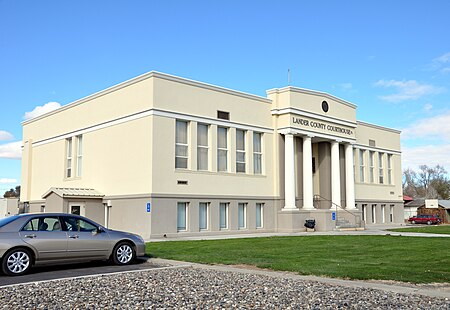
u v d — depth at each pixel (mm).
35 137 36156
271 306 7816
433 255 15219
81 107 30797
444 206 66688
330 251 16797
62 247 12609
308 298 8469
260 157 30656
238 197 28719
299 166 33031
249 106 29984
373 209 41312
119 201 26672
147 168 24922
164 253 16406
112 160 27547
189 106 26734
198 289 9406
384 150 43344
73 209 26891
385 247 18125
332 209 33062
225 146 28750
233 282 10305
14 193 77875
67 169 32094
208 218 27266
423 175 122312
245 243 20359
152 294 8891
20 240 11984
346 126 35625
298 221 30344
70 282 10383
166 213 24984
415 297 8602
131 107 26500
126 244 13930
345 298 8469
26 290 9445
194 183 26516
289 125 30703
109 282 10320
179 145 26359
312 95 32531
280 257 15000
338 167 34500
